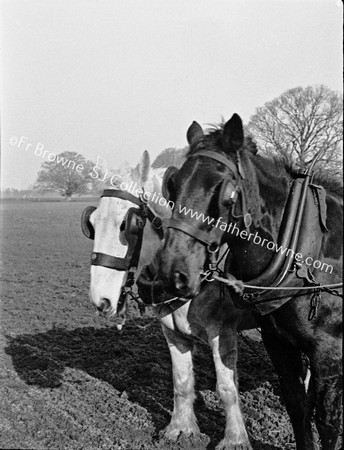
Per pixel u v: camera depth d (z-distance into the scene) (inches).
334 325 123.6
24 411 188.7
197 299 154.5
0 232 559.2
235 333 159.2
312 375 125.8
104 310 159.2
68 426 176.9
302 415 133.9
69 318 303.7
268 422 177.8
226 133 115.7
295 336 125.8
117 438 169.3
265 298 120.6
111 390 208.2
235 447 154.9
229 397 158.1
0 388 209.8
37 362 239.3
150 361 238.7
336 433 124.5
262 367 226.8
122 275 159.8
